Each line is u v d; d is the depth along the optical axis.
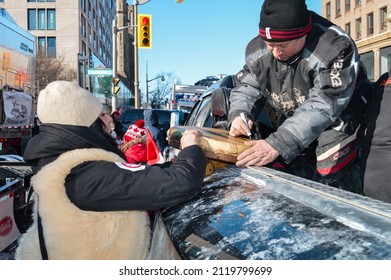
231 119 2.60
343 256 1.01
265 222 1.29
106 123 2.25
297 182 1.56
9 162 5.50
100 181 1.78
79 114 1.96
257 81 2.68
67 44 53.84
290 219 1.25
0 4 53.31
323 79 2.19
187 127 2.36
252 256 1.15
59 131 1.94
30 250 1.99
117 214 1.87
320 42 2.25
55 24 53.84
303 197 1.37
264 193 1.53
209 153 1.97
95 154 1.89
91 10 64.81
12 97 11.54
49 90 1.98
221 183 1.84
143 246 1.96
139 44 16.12
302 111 2.16
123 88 39.91
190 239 1.42
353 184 2.45
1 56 10.77
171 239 1.53
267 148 2.00
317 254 1.06
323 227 1.15
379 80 2.20
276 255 1.11
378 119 2.03
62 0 54.00
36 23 54.03
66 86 1.99
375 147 2.00
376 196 1.94
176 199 1.75
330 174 2.41
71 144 1.93
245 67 2.80
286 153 2.03
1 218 4.54
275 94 2.61
